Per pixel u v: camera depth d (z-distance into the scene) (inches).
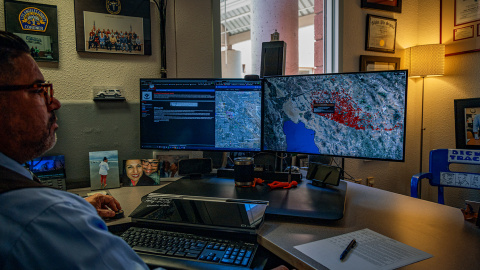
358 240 31.8
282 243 31.5
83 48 55.9
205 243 32.8
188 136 53.5
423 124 108.0
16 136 20.9
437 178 60.4
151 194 44.2
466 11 93.9
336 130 46.1
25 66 21.0
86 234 18.4
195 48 66.8
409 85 106.3
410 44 106.7
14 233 16.9
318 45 98.4
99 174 55.3
